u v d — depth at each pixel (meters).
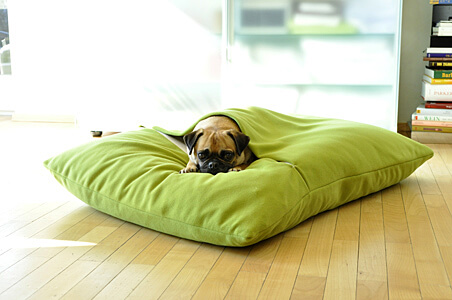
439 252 2.25
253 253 2.26
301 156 2.65
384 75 4.40
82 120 4.82
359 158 2.88
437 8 4.61
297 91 4.53
